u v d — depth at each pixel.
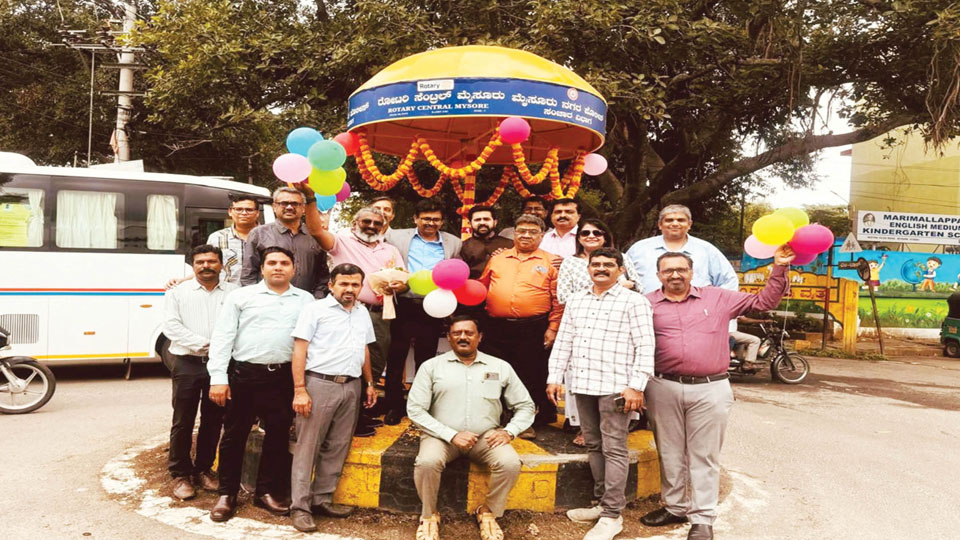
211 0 11.91
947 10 9.37
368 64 11.50
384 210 5.57
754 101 12.88
